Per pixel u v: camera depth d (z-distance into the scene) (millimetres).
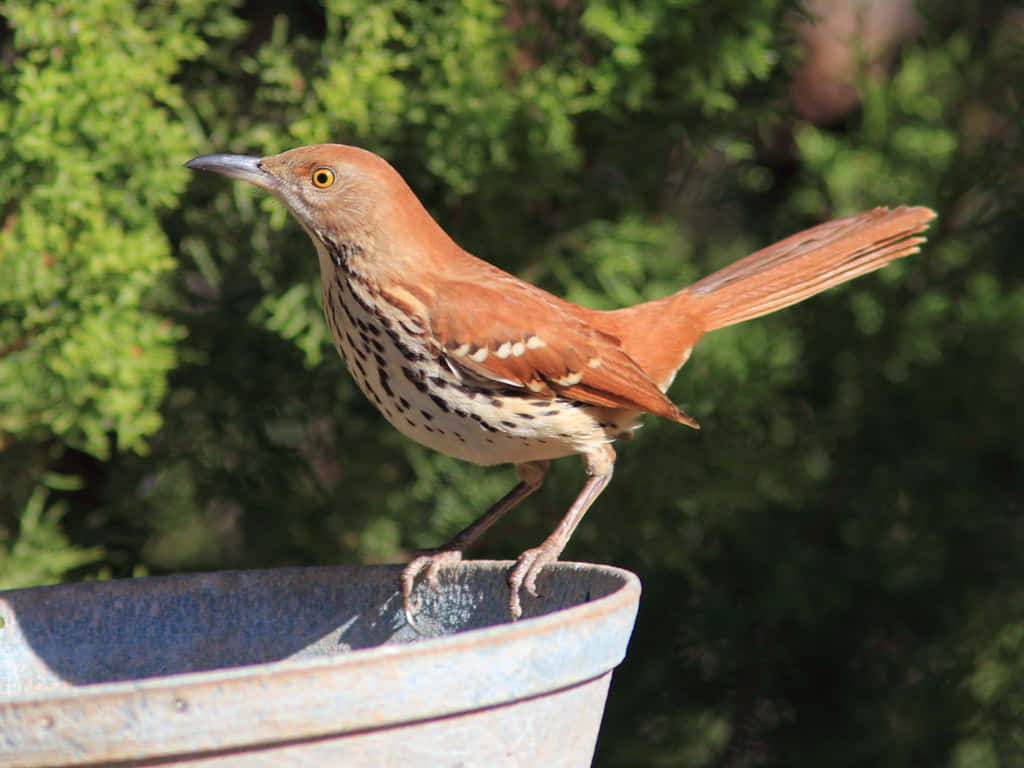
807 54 9992
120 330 7398
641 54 8352
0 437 7711
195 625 5422
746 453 9188
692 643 10117
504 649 4020
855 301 10055
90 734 3609
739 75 8570
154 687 3621
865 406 10086
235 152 8117
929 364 10062
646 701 10109
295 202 6195
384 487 9133
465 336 5961
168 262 7422
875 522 10078
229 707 3672
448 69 7922
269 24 9000
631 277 9266
